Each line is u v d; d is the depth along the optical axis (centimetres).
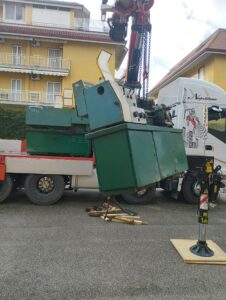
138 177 473
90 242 575
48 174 836
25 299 380
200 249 521
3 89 3341
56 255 511
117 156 484
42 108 848
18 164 823
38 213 768
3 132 2934
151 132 516
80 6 3597
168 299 388
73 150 859
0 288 404
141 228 669
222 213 829
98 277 440
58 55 3422
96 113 507
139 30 923
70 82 3366
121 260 499
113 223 700
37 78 3369
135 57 929
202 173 530
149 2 920
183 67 3259
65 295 392
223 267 484
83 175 844
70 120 851
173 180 887
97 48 3353
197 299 390
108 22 933
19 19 3609
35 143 855
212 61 2852
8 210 791
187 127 902
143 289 411
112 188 489
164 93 994
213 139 912
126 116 487
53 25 3547
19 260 489
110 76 774
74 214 766
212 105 914
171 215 787
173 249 551
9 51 3369
